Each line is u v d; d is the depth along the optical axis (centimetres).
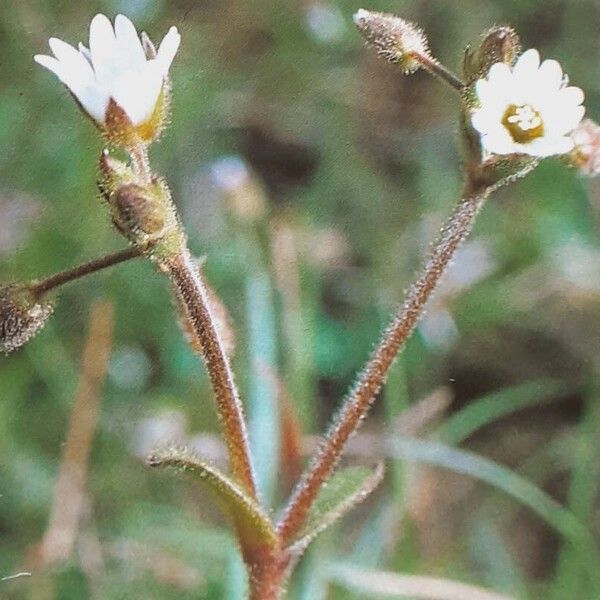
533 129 9
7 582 12
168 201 9
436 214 17
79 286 14
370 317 15
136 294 15
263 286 13
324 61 19
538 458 15
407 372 15
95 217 15
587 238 17
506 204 17
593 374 15
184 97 17
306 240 16
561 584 12
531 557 14
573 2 20
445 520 14
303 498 9
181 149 17
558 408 16
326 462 9
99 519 13
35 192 15
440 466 15
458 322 16
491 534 13
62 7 17
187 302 9
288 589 11
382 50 9
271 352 12
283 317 13
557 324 16
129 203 8
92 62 9
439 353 15
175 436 14
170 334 14
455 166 18
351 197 17
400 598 12
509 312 16
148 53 9
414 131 19
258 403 12
